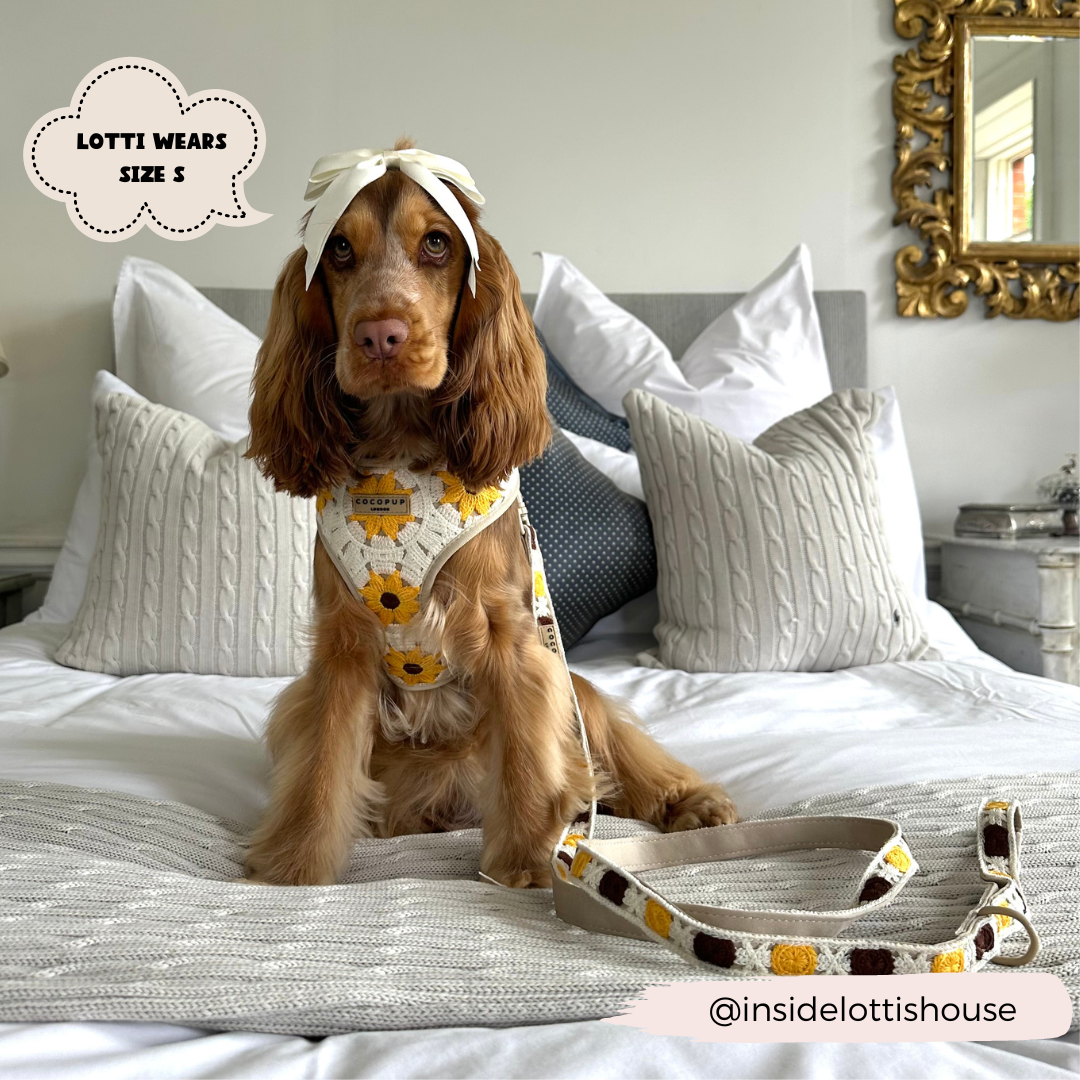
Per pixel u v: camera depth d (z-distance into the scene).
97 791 1.17
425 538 1.24
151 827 1.11
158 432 2.10
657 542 2.11
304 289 1.25
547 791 1.19
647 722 1.65
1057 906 0.89
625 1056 0.65
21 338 2.87
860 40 3.00
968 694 1.73
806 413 2.20
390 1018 0.71
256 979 0.73
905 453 2.57
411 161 1.19
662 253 2.99
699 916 0.85
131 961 0.75
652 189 2.97
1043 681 1.81
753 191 2.99
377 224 1.16
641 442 2.12
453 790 1.39
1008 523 2.72
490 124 2.93
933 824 1.05
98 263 2.87
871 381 3.09
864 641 1.98
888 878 0.91
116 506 2.06
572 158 2.95
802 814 1.15
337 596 1.27
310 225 1.17
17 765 1.28
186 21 2.85
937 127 3.00
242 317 2.82
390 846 1.23
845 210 3.02
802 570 1.97
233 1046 0.69
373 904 0.90
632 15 2.95
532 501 2.09
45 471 2.89
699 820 1.24
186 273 2.89
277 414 1.28
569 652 2.30
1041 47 2.99
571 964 0.77
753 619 1.96
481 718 1.30
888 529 2.33
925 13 2.97
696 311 2.93
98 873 0.93
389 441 1.26
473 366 1.25
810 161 3.00
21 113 2.84
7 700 1.70
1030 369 3.11
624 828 1.26
